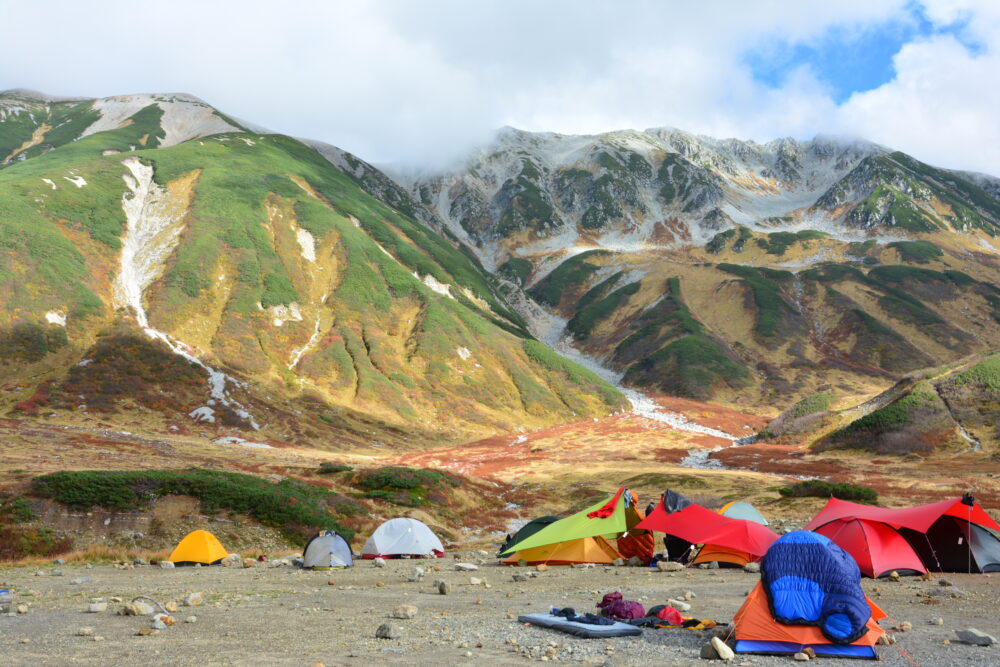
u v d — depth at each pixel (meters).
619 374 193.00
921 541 19.17
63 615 12.15
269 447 83.81
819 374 175.38
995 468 61.59
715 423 130.38
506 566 23.33
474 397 127.06
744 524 20.95
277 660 8.34
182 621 11.56
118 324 107.38
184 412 90.00
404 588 16.88
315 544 22.70
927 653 8.75
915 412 80.81
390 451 95.31
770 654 8.95
